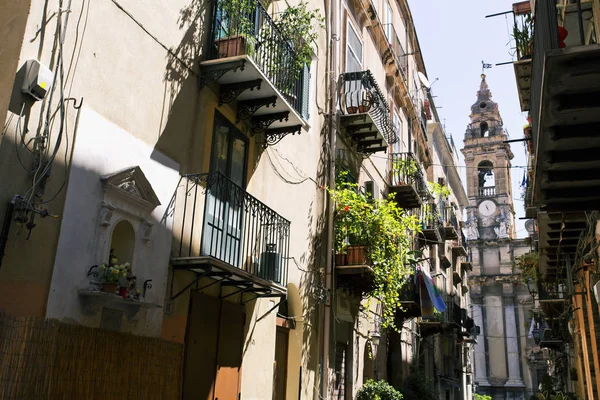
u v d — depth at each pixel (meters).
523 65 12.28
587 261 10.70
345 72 14.66
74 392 5.03
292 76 9.48
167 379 6.27
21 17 5.39
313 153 12.31
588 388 12.22
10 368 4.60
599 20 7.56
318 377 11.42
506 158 61.41
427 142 26.64
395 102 20.47
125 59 6.64
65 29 5.77
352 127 14.23
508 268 56.41
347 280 12.94
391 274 12.84
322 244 12.33
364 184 15.80
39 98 5.37
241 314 8.70
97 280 5.83
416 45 25.06
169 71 7.45
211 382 7.70
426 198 20.33
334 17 14.09
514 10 13.28
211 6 8.52
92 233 5.89
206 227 7.91
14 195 5.10
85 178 5.85
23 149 5.24
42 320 4.79
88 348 5.24
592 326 11.33
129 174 6.41
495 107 62.66
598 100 5.49
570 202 7.38
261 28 8.91
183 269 7.21
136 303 6.11
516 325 54.78
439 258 28.70
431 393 18.53
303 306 11.05
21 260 5.10
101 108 6.19
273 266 8.77
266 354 9.45
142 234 6.61
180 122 7.58
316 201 12.29
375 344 15.73
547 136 6.00
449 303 27.73
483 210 59.59
